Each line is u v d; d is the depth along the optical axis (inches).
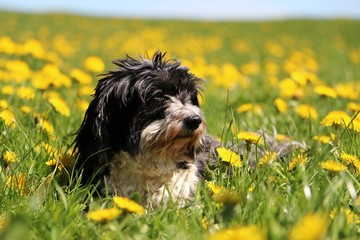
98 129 172.6
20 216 119.9
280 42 983.6
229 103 315.0
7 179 160.9
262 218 132.2
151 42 735.1
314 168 173.3
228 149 187.3
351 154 187.5
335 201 141.3
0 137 199.6
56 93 291.6
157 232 134.0
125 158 174.1
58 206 143.9
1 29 910.4
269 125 251.1
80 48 682.2
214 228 132.2
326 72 533.6
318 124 241.4
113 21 1348.4
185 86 185.8
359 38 1159.6
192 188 177.9
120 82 176.6
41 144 189.8
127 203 132.7
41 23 1137.4
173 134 173.6
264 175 168.2
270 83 391.2
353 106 224.7
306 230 101.6
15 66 300.0
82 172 169.0
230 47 834.2
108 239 125.3
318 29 1363.2
